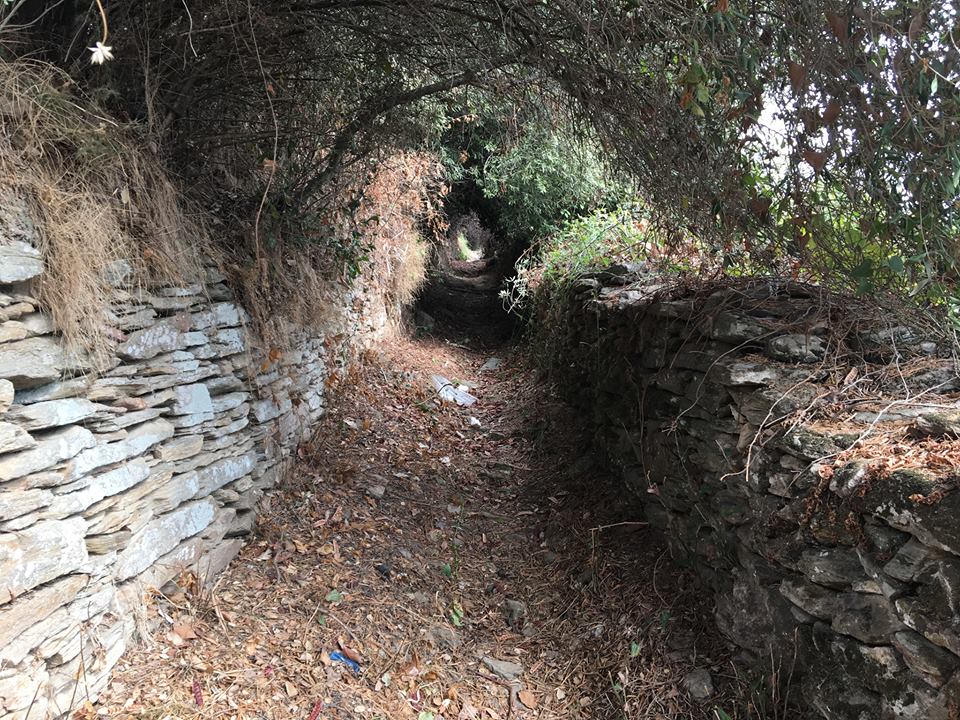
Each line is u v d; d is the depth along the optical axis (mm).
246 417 4070
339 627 3467
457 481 5730
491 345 11617
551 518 5062
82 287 2547
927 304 3016
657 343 4238
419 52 4246
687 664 3277
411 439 6414
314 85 4398
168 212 3283
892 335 3127
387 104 4578
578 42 3359
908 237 2797
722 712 2920
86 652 2574
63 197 2547
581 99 3693
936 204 2693
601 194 8812
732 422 3266
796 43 2691
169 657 2928
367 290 7801
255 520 4105
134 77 3453
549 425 6637
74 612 2508
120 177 2975
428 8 3719
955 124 2527
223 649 3084
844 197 2986
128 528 2852
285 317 4723
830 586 2504
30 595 2283
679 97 3148
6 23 2756
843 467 2447
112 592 2752
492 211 12148
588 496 5105
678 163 3393
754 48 2756
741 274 4016
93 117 2902
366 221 6410
